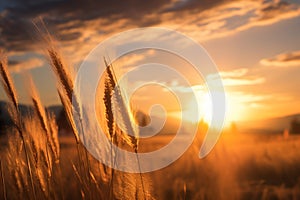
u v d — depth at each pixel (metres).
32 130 0.63
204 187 0.73
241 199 0.74
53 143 0.63
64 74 0.55
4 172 0.66
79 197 0.70
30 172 0.62
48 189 0.63
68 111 0.55
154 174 0.67
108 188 0.54
